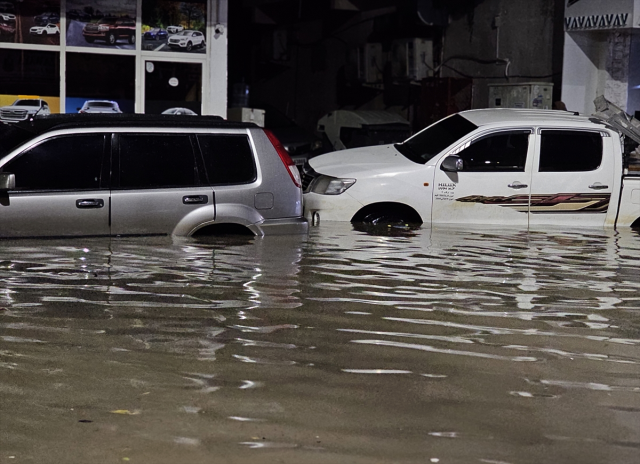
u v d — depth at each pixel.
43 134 7.05
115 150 7.22
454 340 5.00
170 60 15.03
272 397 4.04
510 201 9.55
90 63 14.62
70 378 4.24
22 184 6.96
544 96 16.55
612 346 4.98
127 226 7.21
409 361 4.61
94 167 7.16
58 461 3.36
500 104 17.08
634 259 7.71
